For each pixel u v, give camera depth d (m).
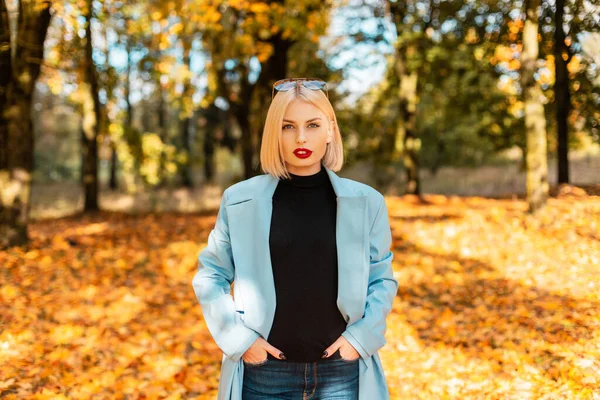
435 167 23.77
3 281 6.76
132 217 13.16
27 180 8.44
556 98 12.72
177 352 4.70
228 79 14.24
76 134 28.56
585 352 4.09
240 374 1.93
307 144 1.88
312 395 1.91
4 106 8.40
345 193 1.90
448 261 7.45
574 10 11.85
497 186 19.34
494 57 14.21
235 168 39.47
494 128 15.79
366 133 17.38
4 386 3.88
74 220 12.85
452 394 3.72
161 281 7.04
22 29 8.03
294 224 1.90
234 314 1.90
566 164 12.79
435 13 14.65
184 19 9.77
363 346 1.85
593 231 7.74
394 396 3.78
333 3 13.28
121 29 12.47
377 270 1.98
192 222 11.66
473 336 4.77
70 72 10.29
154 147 15.17
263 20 9.54
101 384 3.99
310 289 1.88
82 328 5.14
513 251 7.52
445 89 16.00
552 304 5.23
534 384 3.71
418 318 5.46
